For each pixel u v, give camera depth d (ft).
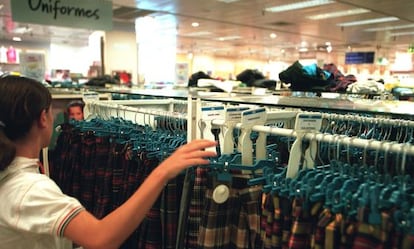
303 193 3.01
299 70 8.80
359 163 4.25
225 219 3.73
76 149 6.69
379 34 36.70
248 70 14.08
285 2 22.48
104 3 15.29
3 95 3.01
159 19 30.22
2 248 2.98
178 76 20.56
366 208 2.65
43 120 3.26
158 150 4.85
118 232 2.71
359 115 5.26
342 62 59.31
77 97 10.73
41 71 13.73
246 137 3.91
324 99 6.16
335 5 23.00
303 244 3.01
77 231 2.72
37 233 2.84
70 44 52.19
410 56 44.27
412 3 22.16
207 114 4.20
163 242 4.42
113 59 31.09
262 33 37.99
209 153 3.16
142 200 2.82
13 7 12.98
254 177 3.74
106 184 5.82
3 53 43.88
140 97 9.59
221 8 24.90
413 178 3.66
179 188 4.39
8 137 3.11
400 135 4.88
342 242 2.76
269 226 3.28
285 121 4.88
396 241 2.56
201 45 51.06
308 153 3.61
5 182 3.00
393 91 10.06
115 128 6.24
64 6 14.17
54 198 2.87
